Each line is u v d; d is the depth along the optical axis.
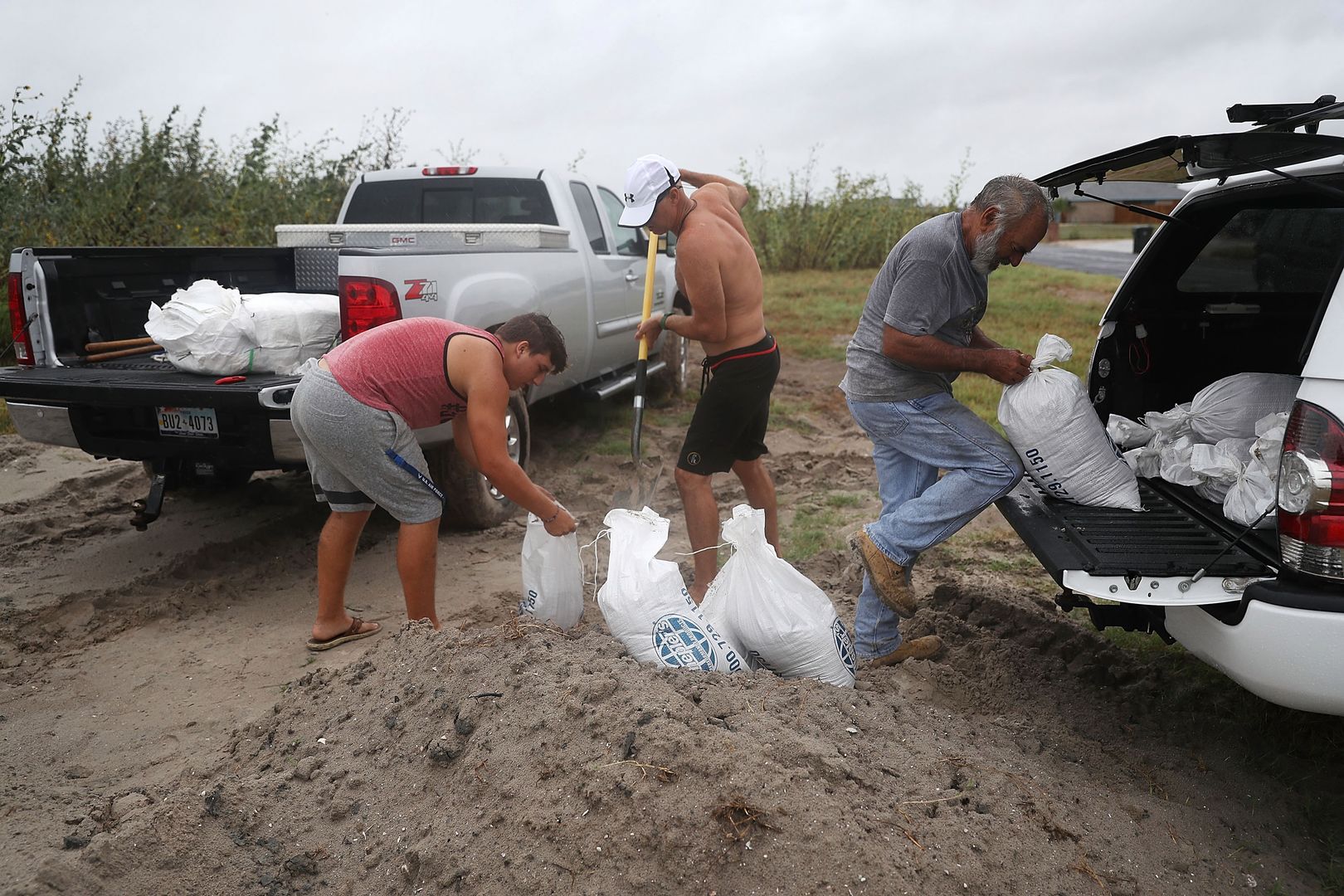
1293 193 3.29
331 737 2.99
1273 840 2.68
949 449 3.35
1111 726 3.23
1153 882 2.41
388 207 6.88
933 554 4.94
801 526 5.35
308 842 2.60
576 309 6.37
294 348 4.62
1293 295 3.60
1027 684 3.49
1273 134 2.48
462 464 5.12
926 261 3.13
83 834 2.65
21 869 2.48
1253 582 2.56
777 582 3.20
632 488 6.16
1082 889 2.31
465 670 2.95
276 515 5.58
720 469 4.22
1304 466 2.43
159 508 4.60
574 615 3.58
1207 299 3.89
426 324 3.63
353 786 2.74
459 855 2.41
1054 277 19.89
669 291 8.34
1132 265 3.89
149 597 4.44
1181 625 2.82
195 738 3.27
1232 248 3.76
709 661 3.05
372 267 4.53
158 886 2.45
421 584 3.79
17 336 4.66
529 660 2.92
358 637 4.06
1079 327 12.69
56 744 3.23
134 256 4.99
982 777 2.59
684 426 7.73
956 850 2.29
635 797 2.34
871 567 3.37
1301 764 3.03
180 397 4.25
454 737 2.72
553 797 2.44
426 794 2.64
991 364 3.27
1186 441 3.49
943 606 4.21
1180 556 2.81
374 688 3.12
